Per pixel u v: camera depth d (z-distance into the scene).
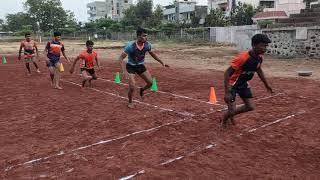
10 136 7.09
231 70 6.49
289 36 22.61
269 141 6.60
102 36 70.62
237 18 57.66
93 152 6.12
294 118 8.05
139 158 5.80
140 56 9.02
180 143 6.45
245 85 6.89
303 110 8.76
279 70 17.41
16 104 9.95
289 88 11.91
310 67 18.25
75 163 5.66
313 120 7.91
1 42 53.03
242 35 26.72
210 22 61.09
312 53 21.56
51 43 12.33
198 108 8.96
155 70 17.95
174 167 5.45
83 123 7.86
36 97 10.87
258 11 58.12
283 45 23.09
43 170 5.44
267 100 9.90
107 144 6.50
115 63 22.31
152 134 6.98
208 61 22.94
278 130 7.21
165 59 25.11
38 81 14.21
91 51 12.13
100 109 9.11
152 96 10.69
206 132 7.04
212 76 15.21
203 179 5.06
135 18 81.06
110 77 15.20
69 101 10.17
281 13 44.97
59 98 10.62
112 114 8.56
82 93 11.41
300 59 21.56
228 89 6.54
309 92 11.12
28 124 7.91
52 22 88.94
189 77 14.97
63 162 5.72
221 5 76.19
